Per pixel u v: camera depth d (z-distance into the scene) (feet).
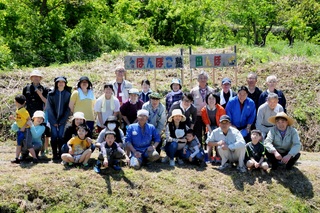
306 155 30.68
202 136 29.55
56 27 53.93
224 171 25.54
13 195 22.09
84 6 61.31
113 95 27.94
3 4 52.54
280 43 57.00
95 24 56.44
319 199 24.17
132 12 69.10
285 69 41.01
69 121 26.30
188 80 39.60
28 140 25.72
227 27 63.36
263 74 40.47
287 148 25.53
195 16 61.93
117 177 24.04
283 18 60.03
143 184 23.67
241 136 25.31
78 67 43.19
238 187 24.21
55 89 26.86
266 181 24.79
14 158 27.43
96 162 25.84
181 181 24.21
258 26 62.08
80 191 22.89
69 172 24.21
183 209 22.58
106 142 24.45
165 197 23.04
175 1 63.98
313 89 38.06
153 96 26.61
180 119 25.88
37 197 22.35
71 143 24.91
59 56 50.39
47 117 27.09
